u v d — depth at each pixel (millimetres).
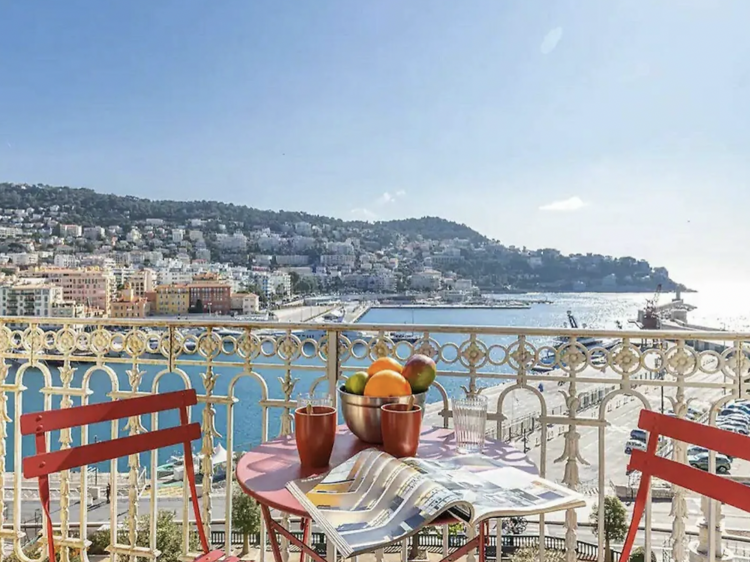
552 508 1194
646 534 2162
